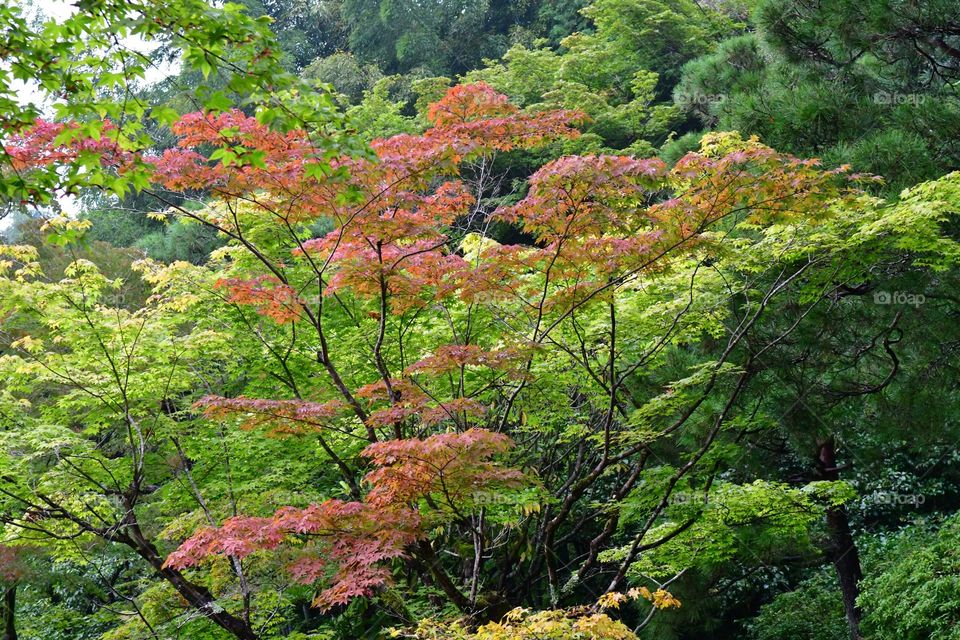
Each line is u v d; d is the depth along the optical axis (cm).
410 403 761
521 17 3328
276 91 525
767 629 1464
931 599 1043
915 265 1042
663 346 1045
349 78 2984
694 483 1023
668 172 724
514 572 988
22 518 976
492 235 1930
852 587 1303
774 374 1071
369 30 3212
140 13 473
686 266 1003
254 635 930
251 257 1060
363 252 791
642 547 919
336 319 1090
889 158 1027
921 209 813
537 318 898
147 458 1105
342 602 652
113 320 1012
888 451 1464
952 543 1108
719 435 1108
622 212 718
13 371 1012
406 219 757
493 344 1075
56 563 1314
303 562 710
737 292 951
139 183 575
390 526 700
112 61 516
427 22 3170
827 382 1112
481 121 763
